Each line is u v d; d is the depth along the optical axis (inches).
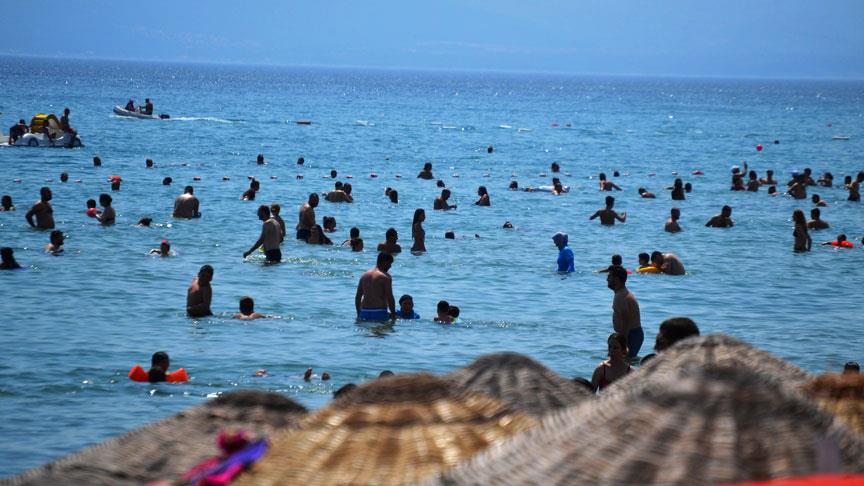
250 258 3897.6
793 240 4805.6
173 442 1009.5
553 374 1192.2
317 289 3373.5
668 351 1122.7
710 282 3720.5
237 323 2854.3
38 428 1921.8
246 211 5157.5
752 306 3329.2
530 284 3609.7
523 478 653.9
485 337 2795.3
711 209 5920.3
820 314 3225.9
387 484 768.9
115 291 3208.7
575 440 661.9
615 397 700.0
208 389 2225.6
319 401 2162.9
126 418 1993.1
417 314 3014.3
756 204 6210.6
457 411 837.8
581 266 4005.9
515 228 4985.2
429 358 2554.1
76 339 2605.8
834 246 4606.3
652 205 6058.1
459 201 5979.3
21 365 2346.2
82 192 5585.6
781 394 658.8
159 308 2999.5
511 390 1152.8
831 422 651.5
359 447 806.5
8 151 7583.7
